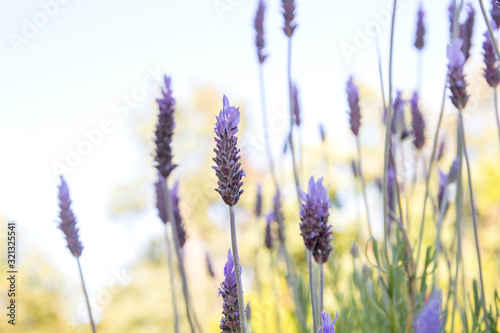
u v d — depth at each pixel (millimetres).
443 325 515
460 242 525
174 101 571
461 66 504
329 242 460
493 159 1422
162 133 567
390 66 495
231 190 439
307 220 457
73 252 542
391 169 573
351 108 597
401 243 539
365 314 618
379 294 626
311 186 459
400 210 547
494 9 543
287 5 593
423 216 535
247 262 1965
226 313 447
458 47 505
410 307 535
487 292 708
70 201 544
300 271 716
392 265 524
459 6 526
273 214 728
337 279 708
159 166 570
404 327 528
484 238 1010
